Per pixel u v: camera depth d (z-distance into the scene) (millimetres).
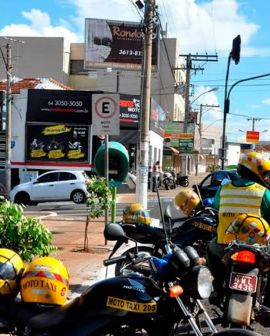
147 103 16016
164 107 63000
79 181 26547
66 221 17438
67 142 33375
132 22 51500
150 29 16547
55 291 4754
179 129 54812
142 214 8500
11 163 33594
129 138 34000
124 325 4320
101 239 12953
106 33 51375
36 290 4738
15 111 33594
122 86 61031
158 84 62812
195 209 9227
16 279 4984
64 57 62719
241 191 5945
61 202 27594
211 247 6023
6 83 33719
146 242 8281
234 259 5160
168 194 33031
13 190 26703
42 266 4820
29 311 4750
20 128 33562
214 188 18453
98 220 17719
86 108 33281
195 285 4078
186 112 53094
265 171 5941
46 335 4488
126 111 33875
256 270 5160
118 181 11914
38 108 33469
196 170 69312
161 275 4246
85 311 4367
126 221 8570
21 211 6305
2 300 4887
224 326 5465
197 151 64000
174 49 63094
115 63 51438
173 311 4211
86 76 64188
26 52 62562
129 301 4203
